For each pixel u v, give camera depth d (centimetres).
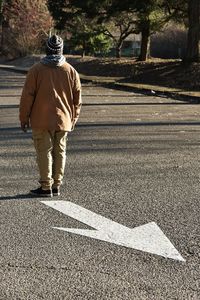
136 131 1259
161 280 457
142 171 852
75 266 483
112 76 3550
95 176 815
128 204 671
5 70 4788
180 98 2178
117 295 428
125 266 485
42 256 505
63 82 684
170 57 6172
